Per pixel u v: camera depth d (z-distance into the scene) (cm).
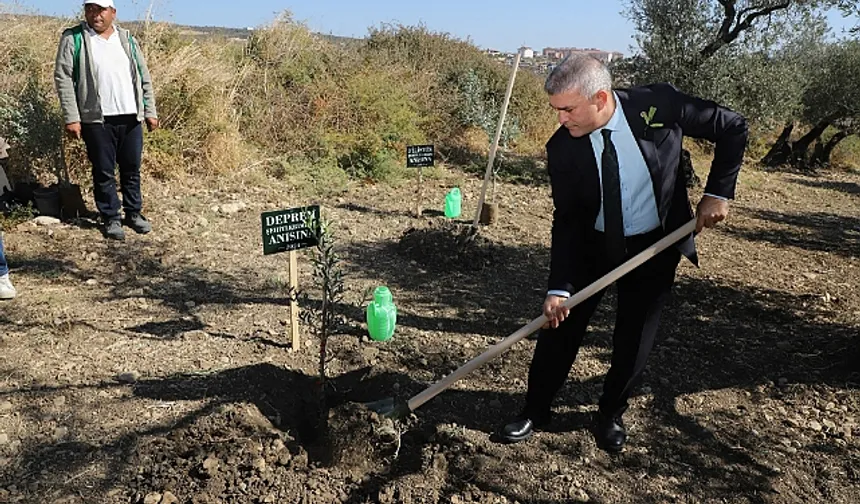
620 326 294
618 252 274
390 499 270
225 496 264
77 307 421
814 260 661
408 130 995
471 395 348
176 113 788
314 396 341
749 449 315
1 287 422
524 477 289
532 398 314
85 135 530
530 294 500
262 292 466
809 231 813
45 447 287
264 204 701
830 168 1573
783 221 869
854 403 356
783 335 443
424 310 455
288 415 327
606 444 310
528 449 307
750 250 686
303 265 527
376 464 291
